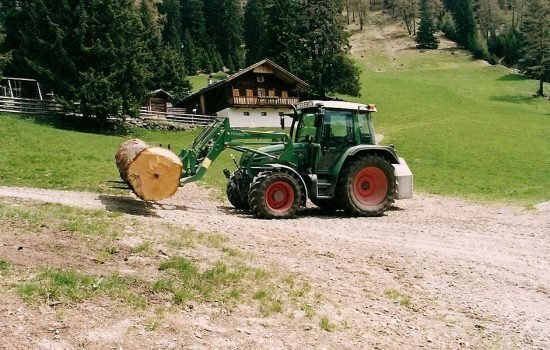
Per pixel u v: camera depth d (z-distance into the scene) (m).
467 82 84.75
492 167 30.03
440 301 7.50
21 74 40.41
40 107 37.38
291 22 65.06
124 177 12.45
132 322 5.40
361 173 14.41
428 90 73.69
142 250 7.75
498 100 70.94
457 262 9.43
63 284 5.88
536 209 16.67
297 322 6.09
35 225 8.23
